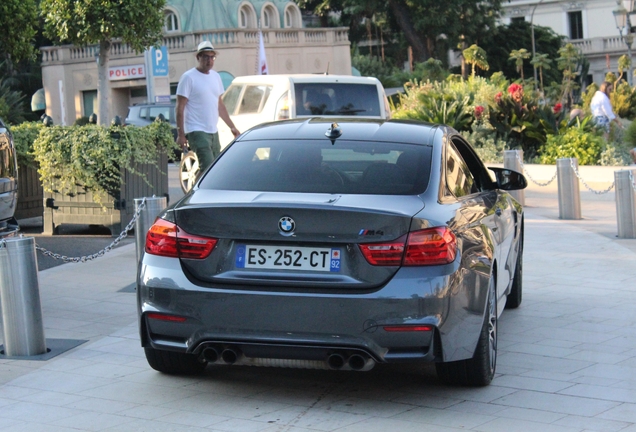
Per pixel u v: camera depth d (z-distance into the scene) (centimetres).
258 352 675
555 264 1352
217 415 688
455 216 707
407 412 691
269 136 808
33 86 7175
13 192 1136
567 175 1866
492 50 8762
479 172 929
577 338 927
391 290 650
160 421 676
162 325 693
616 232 1666
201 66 1633
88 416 690
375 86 2045
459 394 738
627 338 926
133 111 3834
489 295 744
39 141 1599
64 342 916
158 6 3162
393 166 741
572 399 725
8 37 2253
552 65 8838
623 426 659
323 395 737
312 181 729
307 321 657
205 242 681
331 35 6569
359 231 656
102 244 1547
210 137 1647
